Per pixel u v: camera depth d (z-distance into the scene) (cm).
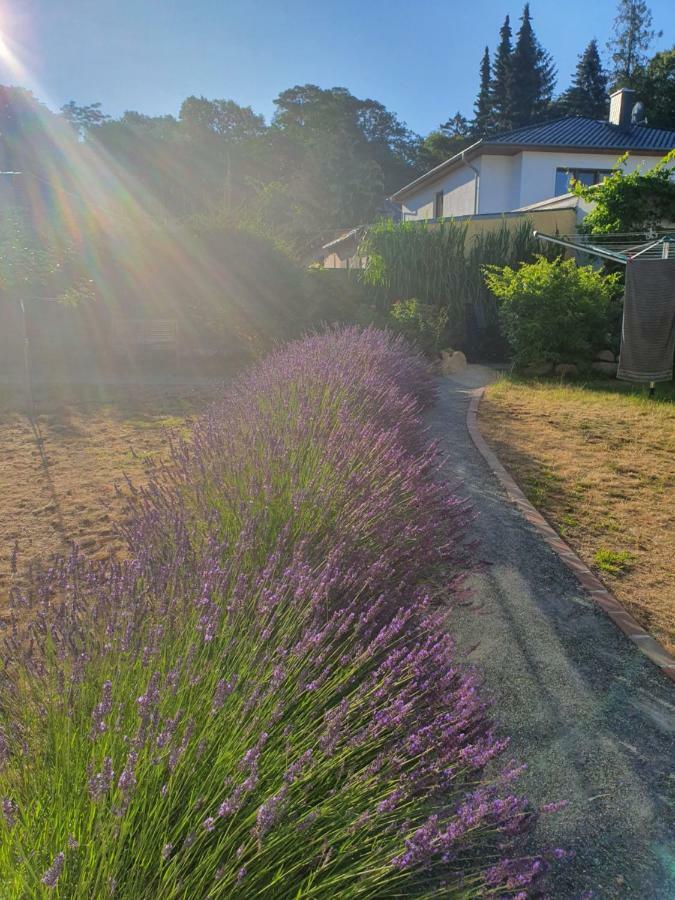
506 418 890
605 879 200
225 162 5706
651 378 1143
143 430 741
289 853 145
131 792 133
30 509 482
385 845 155
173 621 196
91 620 199
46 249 1155
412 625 255
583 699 289
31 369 1218
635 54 5703
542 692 293
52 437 706
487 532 477
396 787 161
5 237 1091
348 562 266
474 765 177
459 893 155
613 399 1032
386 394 580
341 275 1705
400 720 181
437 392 1050
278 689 175
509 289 1341
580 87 6112
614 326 1338
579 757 253
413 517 335
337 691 190
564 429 824
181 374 1204
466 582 396
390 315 1527
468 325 1666
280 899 146
